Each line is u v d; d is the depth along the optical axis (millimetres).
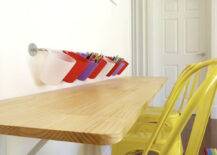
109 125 492
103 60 1591
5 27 963
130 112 630
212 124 3494
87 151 1831
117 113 617
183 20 4242
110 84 1616
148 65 4258
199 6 4168
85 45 1838
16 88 1027
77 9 1673
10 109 678
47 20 1273
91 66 1430
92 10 1986
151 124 1532
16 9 1027
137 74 4262
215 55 3865
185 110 613
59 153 1420
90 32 1948
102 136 436
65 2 1484
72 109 673
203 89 618
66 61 1187
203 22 4160
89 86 1474
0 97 930
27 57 1103
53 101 832
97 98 911
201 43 4188
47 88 1275
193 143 630
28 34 1109
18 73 1041
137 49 4242
